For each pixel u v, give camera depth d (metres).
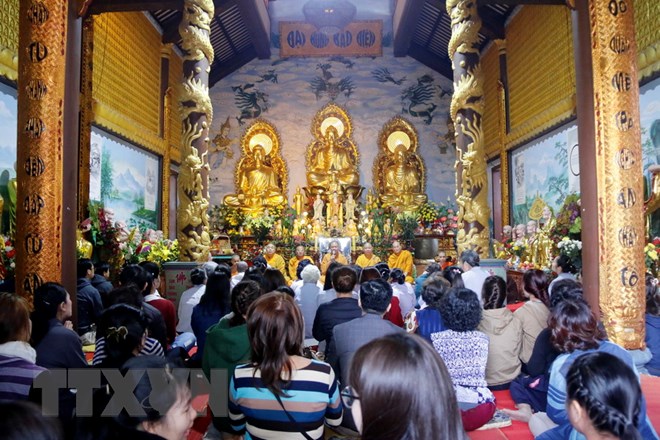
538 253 9.52
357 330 3.45
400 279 6.40
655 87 8.19
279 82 18.31
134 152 12.52
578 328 3.02
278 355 2.44
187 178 8.56
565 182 11.27
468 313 3.54
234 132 18.09
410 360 1.38
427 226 16.48
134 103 12.42
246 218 15.98
